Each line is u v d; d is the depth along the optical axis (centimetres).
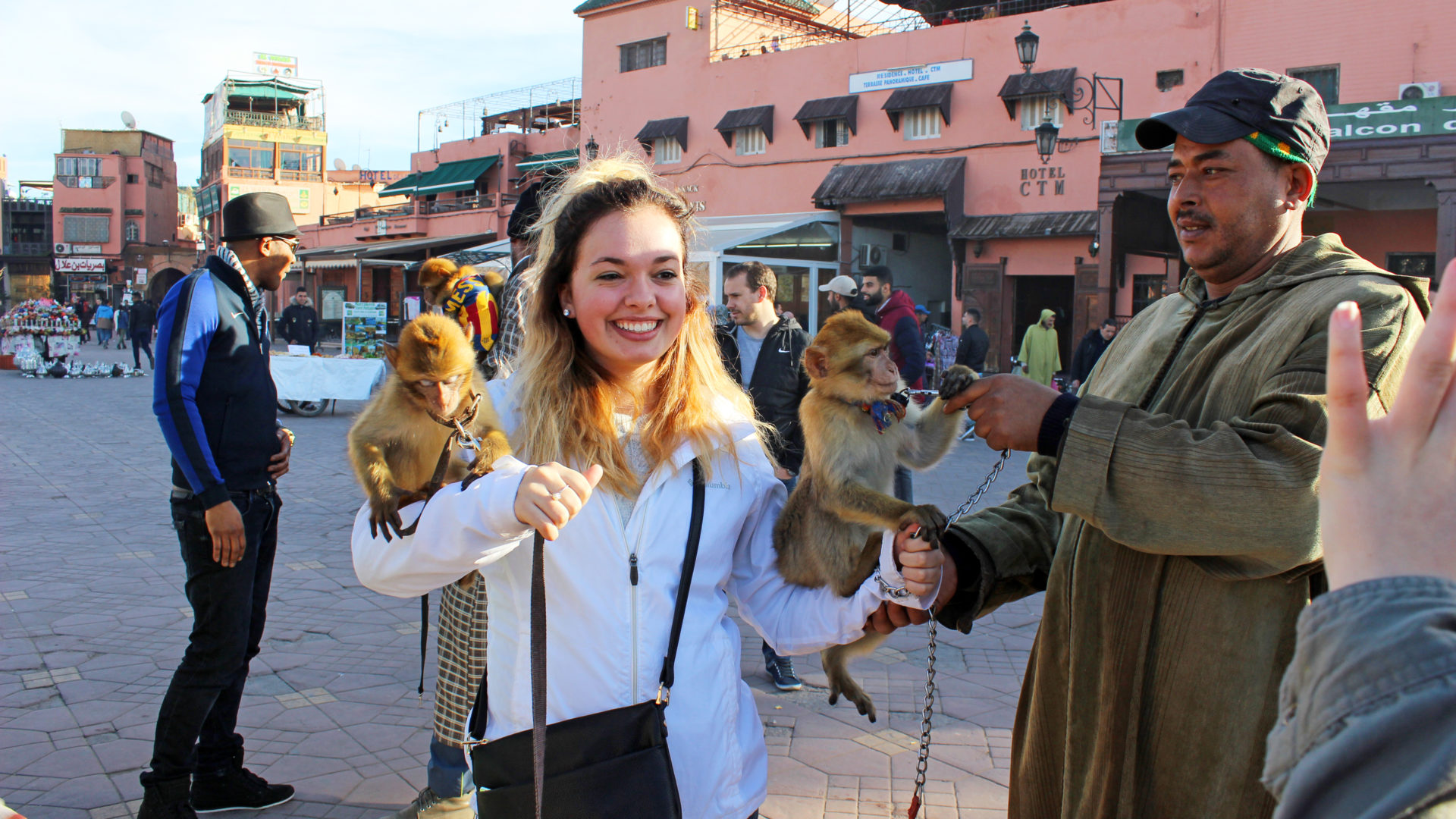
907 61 2231
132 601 617
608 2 2741
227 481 340
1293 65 1788
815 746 430
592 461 190
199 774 364
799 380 534
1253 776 173
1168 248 1878
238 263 356
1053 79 1992
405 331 251
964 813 372
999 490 1009
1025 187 2083
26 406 1725
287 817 364
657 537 190
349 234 4203
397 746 423
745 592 230
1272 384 172
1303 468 153
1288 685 90
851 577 250
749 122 2439
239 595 336
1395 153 1412
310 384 1630
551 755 175
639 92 2717
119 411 1681
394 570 183
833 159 2356
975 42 2131
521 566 186
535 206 360
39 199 6619
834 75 2344
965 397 194
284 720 447
